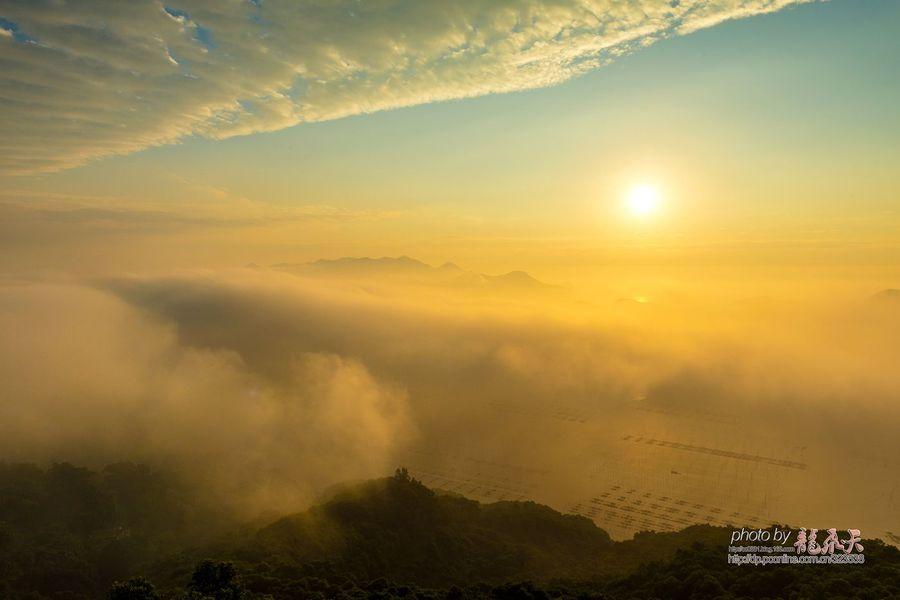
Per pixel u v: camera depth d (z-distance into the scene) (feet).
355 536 282.77
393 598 188.14
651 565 232.32
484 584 207.31
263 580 218.79
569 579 249.55
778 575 192.03
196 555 286.46
